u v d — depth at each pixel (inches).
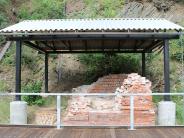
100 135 289.6
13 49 732.7
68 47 616.4
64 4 830.5
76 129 323.9
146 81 462.3
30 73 687.1
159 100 560.7
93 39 477.7
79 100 460.8
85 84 654.5
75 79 673.6
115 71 666.2
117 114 444.8
